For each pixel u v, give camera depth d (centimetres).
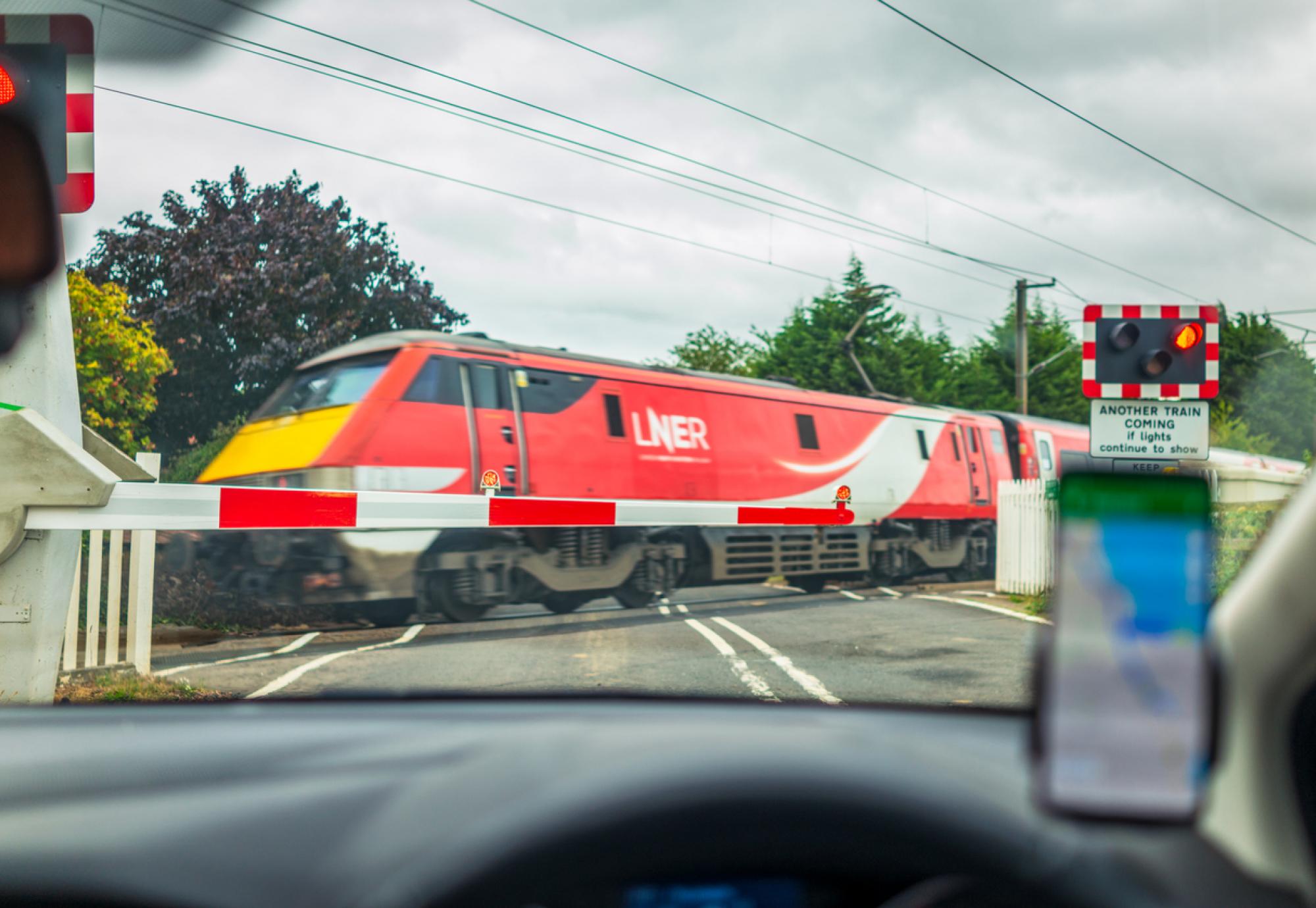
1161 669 69
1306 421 5525
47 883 97
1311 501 103
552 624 1117
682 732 121
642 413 1353
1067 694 70
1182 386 809
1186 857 102
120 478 555
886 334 4762
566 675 701
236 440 1132
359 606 1090
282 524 523
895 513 1769
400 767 116
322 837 103
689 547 1402
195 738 132
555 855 92
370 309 3138
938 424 1917
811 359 4688
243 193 3111
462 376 1157
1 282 209
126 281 2969
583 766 106
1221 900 96
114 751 128
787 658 790
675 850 92
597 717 142
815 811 92
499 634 1009
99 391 2183
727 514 1139
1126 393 814
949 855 91
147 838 104
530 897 92
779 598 1517
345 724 140
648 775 99
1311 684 104
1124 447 818
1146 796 68
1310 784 104
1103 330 814
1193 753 68
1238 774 107
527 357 1232
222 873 99
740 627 1057
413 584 1064
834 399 1683
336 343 2953
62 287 443
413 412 1104
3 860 100
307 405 1113
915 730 139
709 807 92
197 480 1897
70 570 454
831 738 117
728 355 5062
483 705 156
